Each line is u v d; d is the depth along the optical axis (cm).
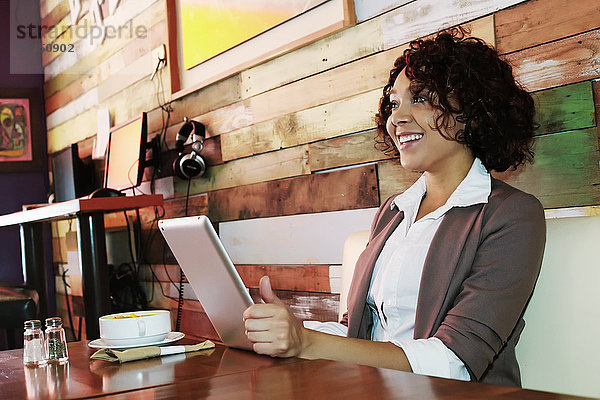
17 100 557
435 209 152
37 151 559
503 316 125
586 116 168
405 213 156
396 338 145
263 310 113
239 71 299
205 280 122
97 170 471
